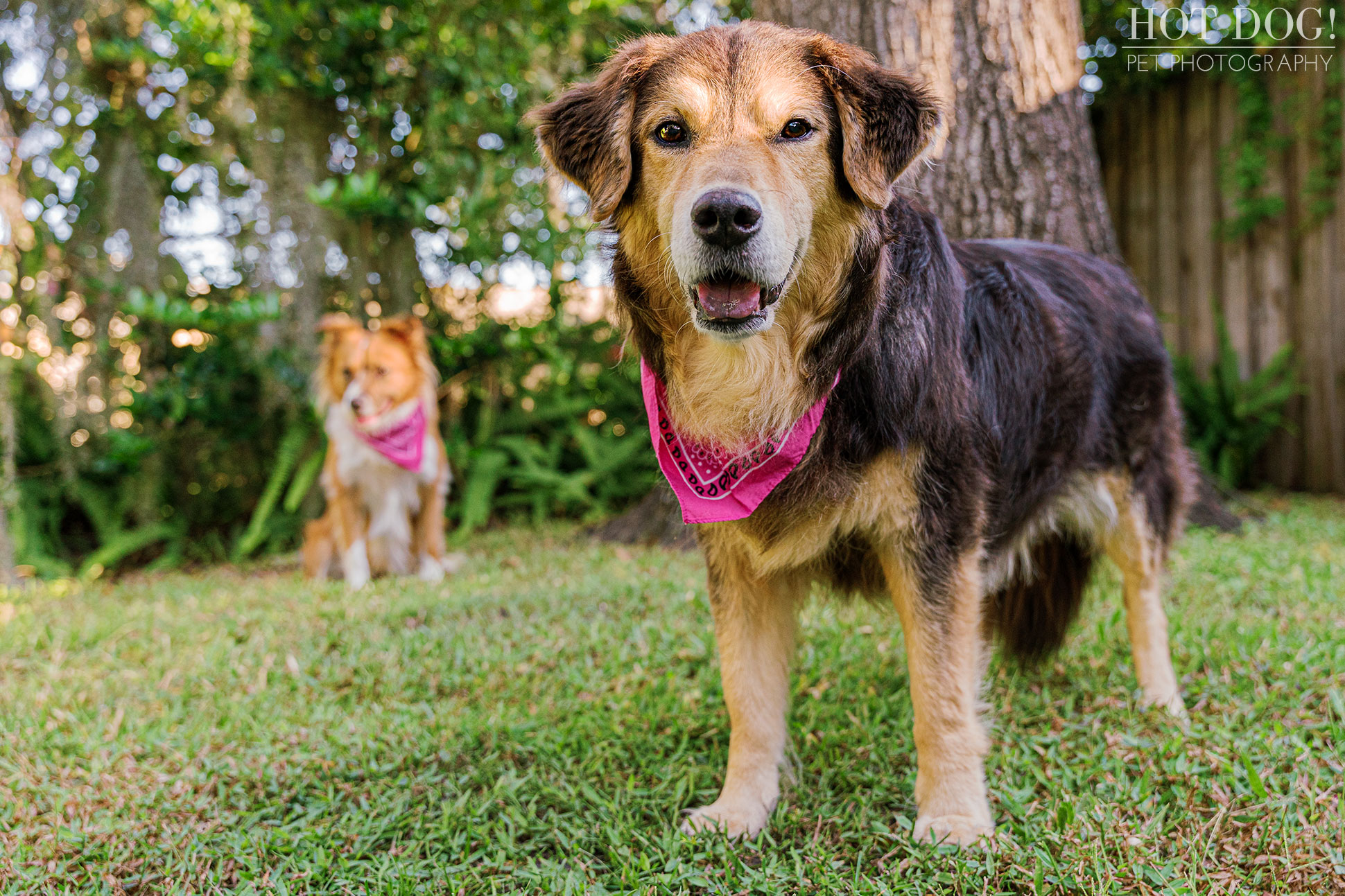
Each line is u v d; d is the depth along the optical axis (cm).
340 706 284
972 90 364
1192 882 165
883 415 188
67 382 590
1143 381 269
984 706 215
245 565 587
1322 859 170
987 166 365
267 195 624
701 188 173
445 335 665
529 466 644
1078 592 277
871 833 197
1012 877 174
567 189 243
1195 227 678
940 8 361
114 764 244
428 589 439
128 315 591
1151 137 701
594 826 201
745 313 180
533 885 181
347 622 370
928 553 196
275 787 227
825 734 239
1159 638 261
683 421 206
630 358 232
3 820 213
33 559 546
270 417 636
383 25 594
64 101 580
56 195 586
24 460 582
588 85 209
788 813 208
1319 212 605
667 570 431
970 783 197
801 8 381
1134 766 214
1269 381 620
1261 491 636
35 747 253
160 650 351
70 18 584
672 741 243
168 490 628
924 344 194
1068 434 242
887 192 187
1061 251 278
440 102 601
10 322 563
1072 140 375
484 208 596
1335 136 596
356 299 648
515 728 249
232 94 624
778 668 220
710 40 196
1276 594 339
